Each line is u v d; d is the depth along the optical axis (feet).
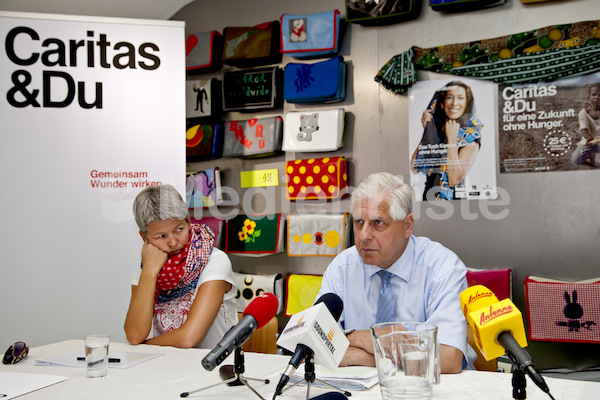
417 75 11.43
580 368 9.91
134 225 10.37
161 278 7.86
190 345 7.16
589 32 9.95
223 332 7.89
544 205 10.41
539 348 10.23
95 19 10.40
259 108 12.73
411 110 11.47
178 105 10.68
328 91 11.78
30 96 10.12
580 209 10.14
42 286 10.09
